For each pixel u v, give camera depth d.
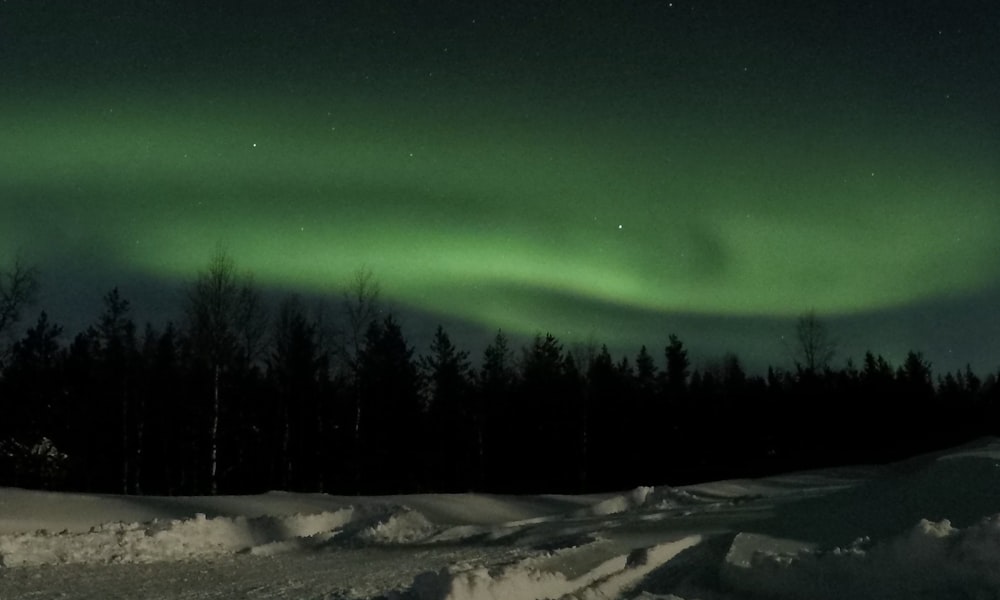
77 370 44.34
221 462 46.00
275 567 12.65
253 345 41.28
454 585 7.87
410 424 48.94
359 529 17.02
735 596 9.97
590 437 54.62
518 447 53.19
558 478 53.53
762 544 12.24
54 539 12.60
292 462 46.25
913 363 56.62
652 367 65.19
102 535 13.23
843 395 56.12
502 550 14.70
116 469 44.22
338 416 46.81
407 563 13.12
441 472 51.75
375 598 8.45
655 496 23.80
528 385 53.72
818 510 15.05
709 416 57.12
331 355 46.28
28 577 10.78
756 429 57.03
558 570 10.47
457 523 20.77
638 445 55.47
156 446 45.44
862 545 10.58
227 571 12.05
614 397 54.97
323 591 10.20
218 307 35.34
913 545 9.05
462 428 52.91
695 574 11.38
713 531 15.27
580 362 55.50
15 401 40.59
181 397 44.50
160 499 19.73
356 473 42.75
